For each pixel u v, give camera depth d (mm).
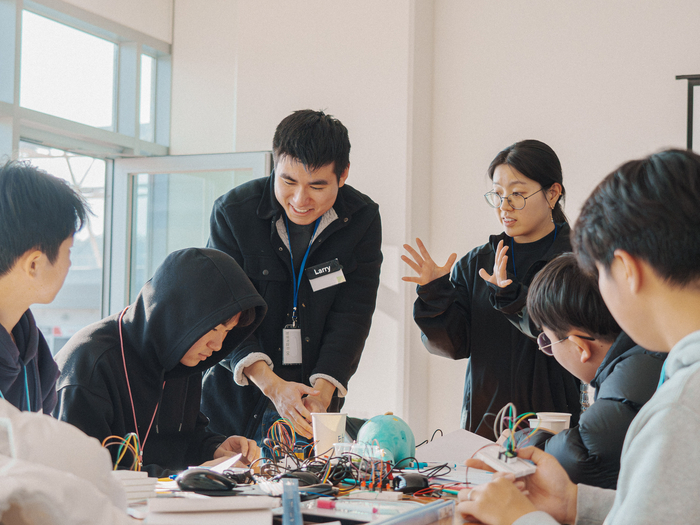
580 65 3820
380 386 3869
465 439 1708
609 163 3742
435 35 4168
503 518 986
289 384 2156
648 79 3680
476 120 4051
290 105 4152
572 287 1404
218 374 2438
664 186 818
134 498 1114
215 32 4734
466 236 4047
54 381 1597
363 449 1419
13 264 1271
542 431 1468
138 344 1737
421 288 2314
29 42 4020
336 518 1021
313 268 2461
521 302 2094
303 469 1416
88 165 4512
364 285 2551
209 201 4402
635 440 819
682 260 796
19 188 1276
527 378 2242
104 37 4543
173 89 4840
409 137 3896
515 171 2293
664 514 762
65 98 4266
